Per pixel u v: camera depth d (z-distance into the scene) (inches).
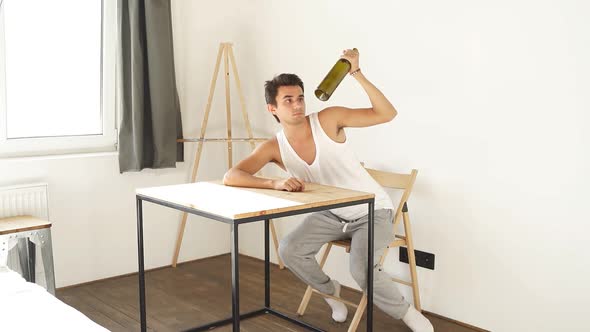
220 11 181.6
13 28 148.7
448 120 131.0
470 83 126.6
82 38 160.2
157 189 112.6
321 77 157.3
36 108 155.1
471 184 128.1
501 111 122.3
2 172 141.6
